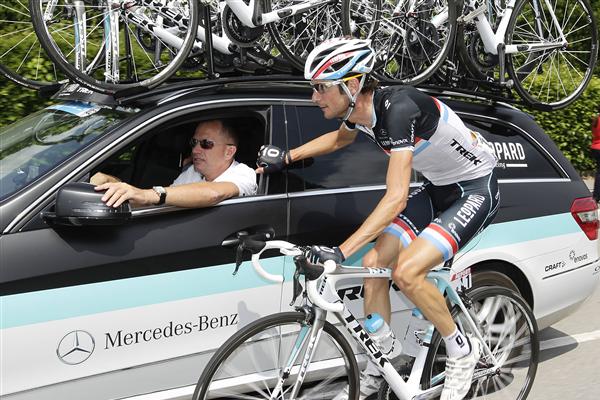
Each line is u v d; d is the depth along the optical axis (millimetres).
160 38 3797
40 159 3350
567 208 4309
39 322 2980
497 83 4438
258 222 3461
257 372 3379
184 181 3828
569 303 4379
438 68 4375
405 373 3646
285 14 3918
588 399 4188
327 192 3660
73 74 3414
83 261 3072
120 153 3289
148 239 3217
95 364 3107
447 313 3410
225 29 3803
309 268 3076
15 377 2959
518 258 4109
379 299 3523
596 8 12656
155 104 3439
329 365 3615
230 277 3379
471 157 3510
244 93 3631
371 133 3365
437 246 3318
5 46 5793
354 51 3154
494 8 4574
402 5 4258
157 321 3223
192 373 3348
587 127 10750
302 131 3713
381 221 3113
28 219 3031
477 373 3701
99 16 3705
